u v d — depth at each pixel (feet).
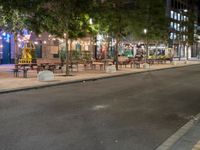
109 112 41.55
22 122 35.29
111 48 202.18
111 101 50.31
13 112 40.83
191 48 355.77
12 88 61.98
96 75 94.53
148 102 50.08
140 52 233.14
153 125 34.99
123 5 127.24
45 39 143.95
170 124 35.65
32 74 94.53
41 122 35.35
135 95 57.31
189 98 55.06
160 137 30.12
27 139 28.68
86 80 82.23
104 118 37.88
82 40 157.69
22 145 26.89
